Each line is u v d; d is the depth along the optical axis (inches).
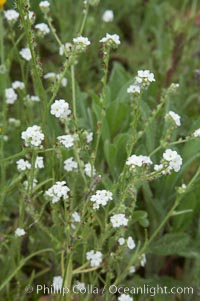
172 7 30.9
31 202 17.7
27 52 20.7
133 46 30.1
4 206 20.4
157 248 20.3
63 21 26.1
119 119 21.3
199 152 20.5
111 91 23.4
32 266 21.0
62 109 16.9
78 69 26.4
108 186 18.5
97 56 27.1
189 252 20.2
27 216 20.6
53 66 26.2
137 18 31.7
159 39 28.6
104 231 17.9
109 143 20.3
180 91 24.7
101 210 20.2
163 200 20.8
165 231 22.0
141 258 18.8
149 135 20.3
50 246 20.4
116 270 20.1
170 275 22.3
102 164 21.7
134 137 17.0
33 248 20.5
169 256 21.9
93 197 16.6
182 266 22.4
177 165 16.6
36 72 17.2
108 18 26.3
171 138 20.6
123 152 20.2
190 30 28.5
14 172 21.6
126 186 17.8
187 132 23.0
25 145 17.5
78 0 29.1
